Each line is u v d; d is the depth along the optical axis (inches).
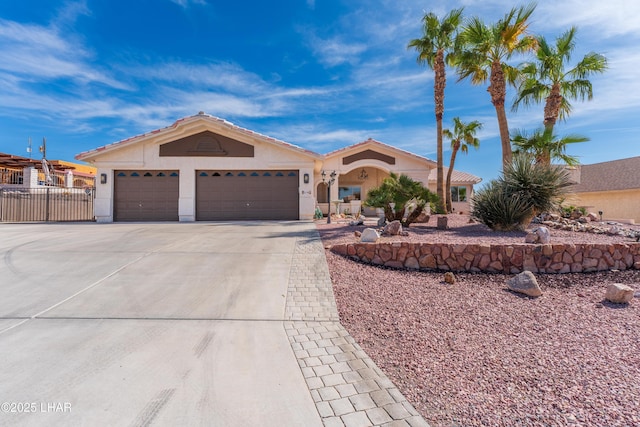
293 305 185.0
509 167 413.1
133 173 630.5
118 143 608.7
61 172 1217.4
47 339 140.3
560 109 641.0
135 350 132.0
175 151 626.2
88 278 222.7
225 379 113.2
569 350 132.2
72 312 169.3
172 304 181.8
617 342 137.2
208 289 205.8
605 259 259.8
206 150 627.5
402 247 278.1
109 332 148.0
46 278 221.9
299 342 143.3
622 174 906.7
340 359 129.3
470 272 262.7
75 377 112.0
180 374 115.4
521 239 313.9
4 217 634.2
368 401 102.7
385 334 152.4
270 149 636.1
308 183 635.5
